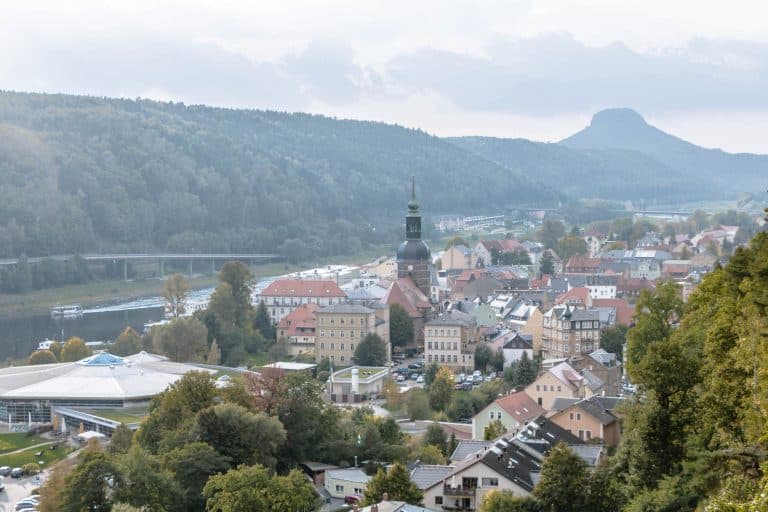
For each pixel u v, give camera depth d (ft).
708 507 426.51
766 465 449.89
